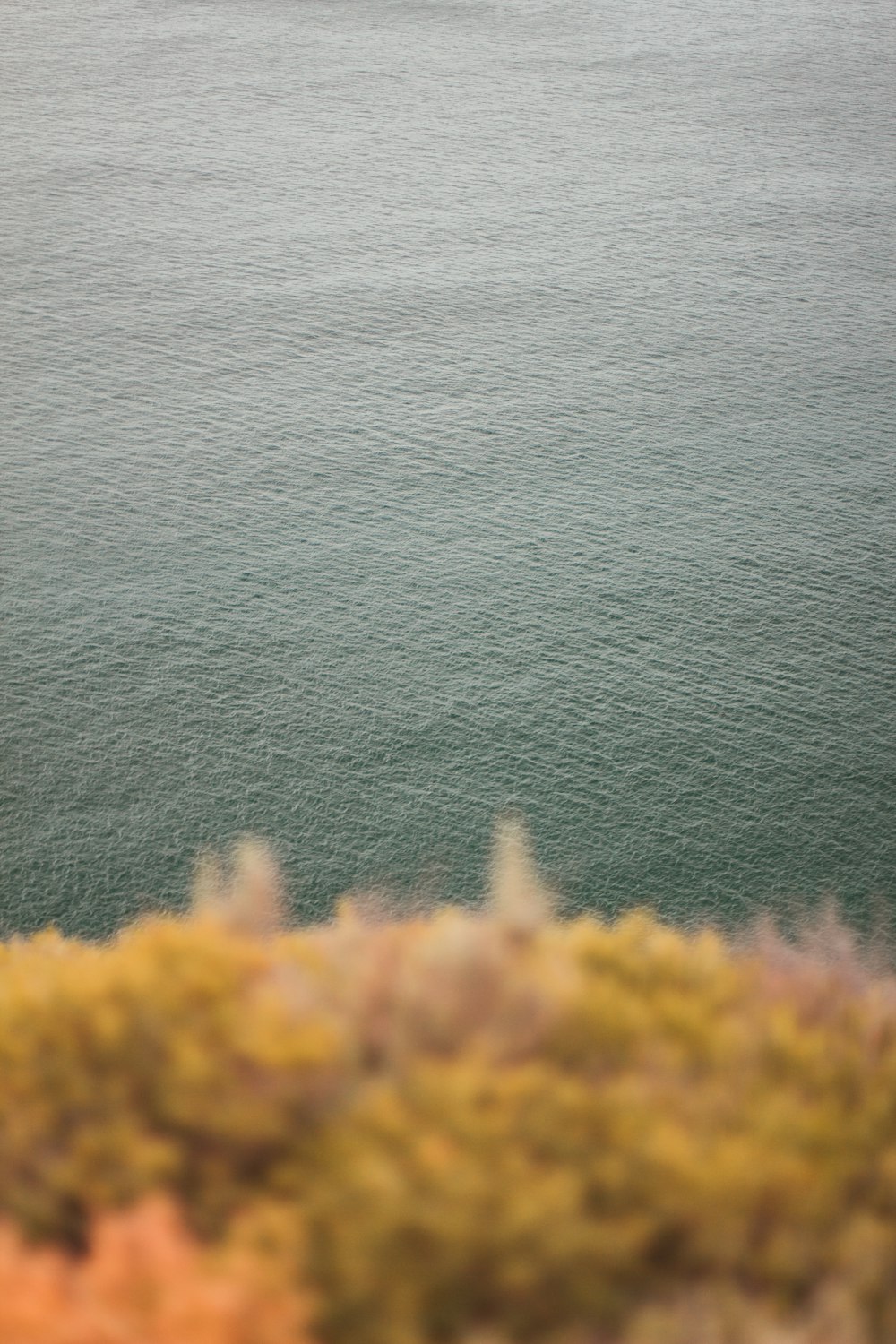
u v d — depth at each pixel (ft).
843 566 287.89
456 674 258.16
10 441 326.65
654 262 424.05
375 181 475.31
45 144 483.10
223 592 278.26
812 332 384.06
